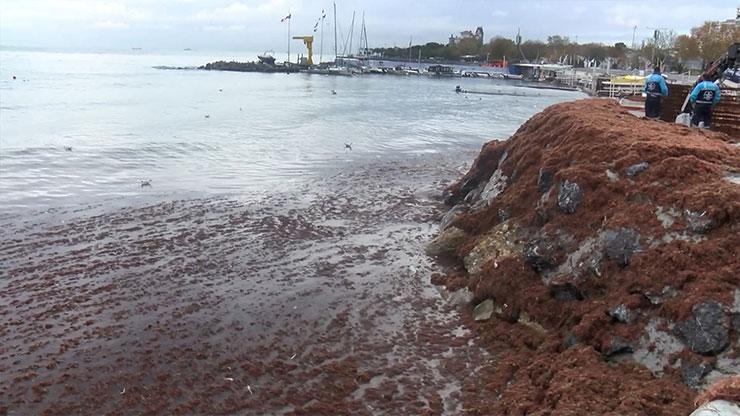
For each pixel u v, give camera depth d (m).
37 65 114.25
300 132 30.98
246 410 6.53
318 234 13.17
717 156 8.80
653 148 8.97
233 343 8.05
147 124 31.83
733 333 6.10
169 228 13.22
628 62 130.25
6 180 17.20
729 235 6.92
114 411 6.46
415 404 6.67
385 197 16.81
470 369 7.46
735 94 23.30
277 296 9.70
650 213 7.82
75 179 17.77
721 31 84.56
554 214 9.41
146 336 8.18
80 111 37.75
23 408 6.48
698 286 6.57
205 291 9.80
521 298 8.60
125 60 183.75
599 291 7.80
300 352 7.86
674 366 6.27
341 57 152.12
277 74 120.12
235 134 29.11
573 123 11.43
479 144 28.98
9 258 11.02
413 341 8.24
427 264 11.38
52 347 7.80
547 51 158.62
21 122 30.92
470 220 12.01
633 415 5.49
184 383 7.04
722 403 3.79
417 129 34.59
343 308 9.30
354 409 6.58
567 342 7.40
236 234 12.95
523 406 6.27
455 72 133.25
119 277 10.29
